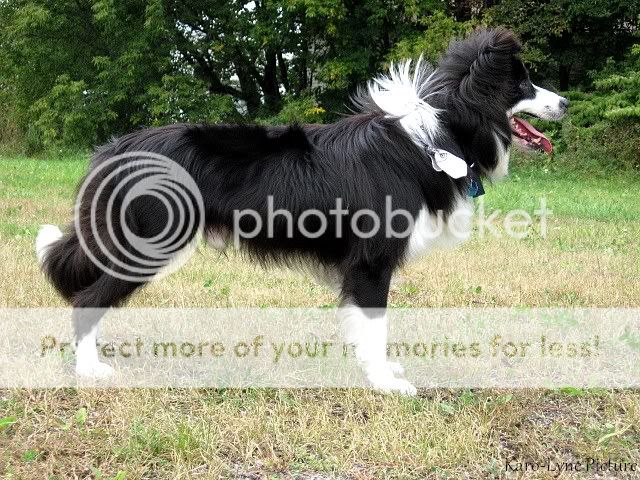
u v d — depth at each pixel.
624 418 1.34
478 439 1.24
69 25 7.75
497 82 1.49
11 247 2.47
